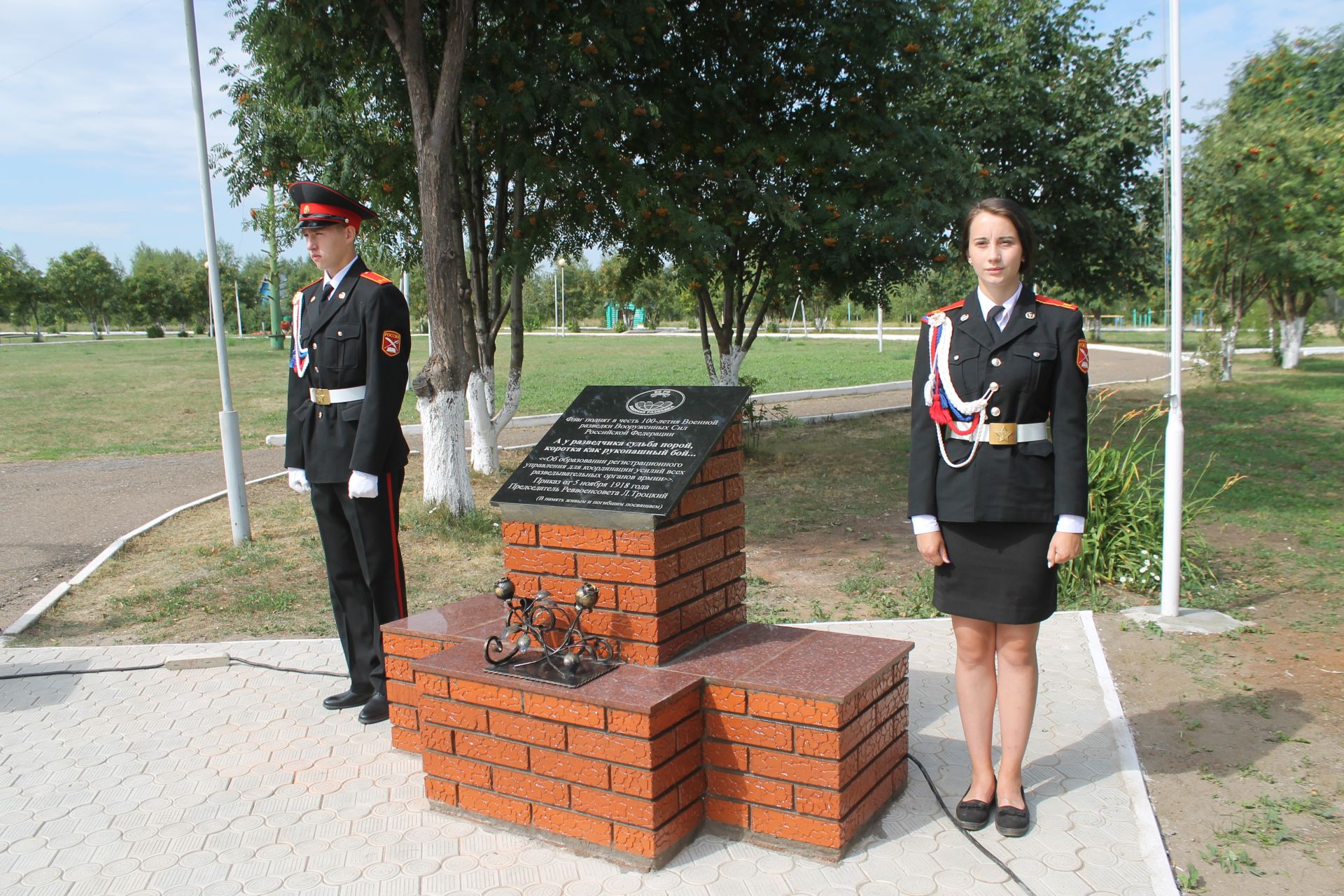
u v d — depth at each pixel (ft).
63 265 232.53
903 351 126.21
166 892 9.36
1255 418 46.34
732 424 10.91
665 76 31.14
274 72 29.99
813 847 9.55
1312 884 9.30
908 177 32.35
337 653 16.51
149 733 13.28
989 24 44.88
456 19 24.91
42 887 9.52
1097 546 19.84
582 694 9.37
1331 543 23.08
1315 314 91.40
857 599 19.67
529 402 63.00
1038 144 44.19
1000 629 10.16
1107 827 10.25
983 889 9.08
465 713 10.28
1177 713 13.47
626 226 31.04
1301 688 14.26
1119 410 51.49
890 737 10.59
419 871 9.59
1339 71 55.31
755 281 37.73
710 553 10.88
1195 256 60.08
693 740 9.80
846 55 31.86
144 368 104.73
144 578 22.41
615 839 9.52
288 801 11.20
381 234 35.63
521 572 10.77
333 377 13.43
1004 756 10.28
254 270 263.49
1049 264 46.39
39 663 16.15
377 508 13.48
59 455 43.06
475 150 31.71
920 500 10.07
